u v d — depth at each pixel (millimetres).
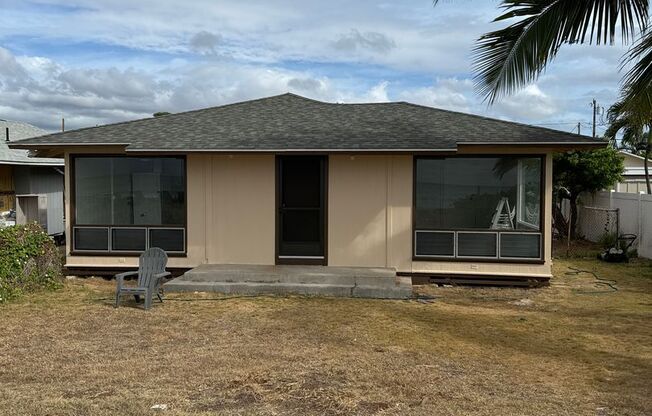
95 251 11805
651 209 14281
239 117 13203
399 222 11281
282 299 9688
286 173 11578
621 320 8406
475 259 11086
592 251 15914
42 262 10516
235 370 5848
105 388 5312
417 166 11266
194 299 9609
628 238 14578
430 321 8250
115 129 12375
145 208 11812
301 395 5129
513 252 11031
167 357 6320
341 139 11195
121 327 7703
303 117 13117
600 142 10367
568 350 6820
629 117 8117
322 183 11461
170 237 11734
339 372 5801
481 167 11125
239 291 10102
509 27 8180
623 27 7578
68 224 11820
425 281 11242
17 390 5250
